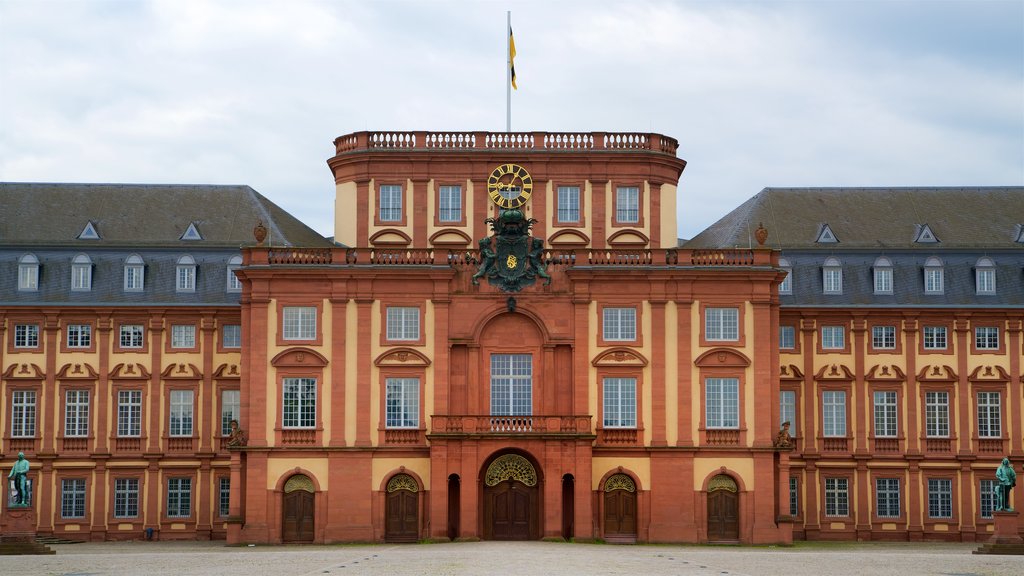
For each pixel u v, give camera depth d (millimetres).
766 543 81000
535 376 82438
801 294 93312
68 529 89750
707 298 82938
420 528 80875
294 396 81938
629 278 82812
